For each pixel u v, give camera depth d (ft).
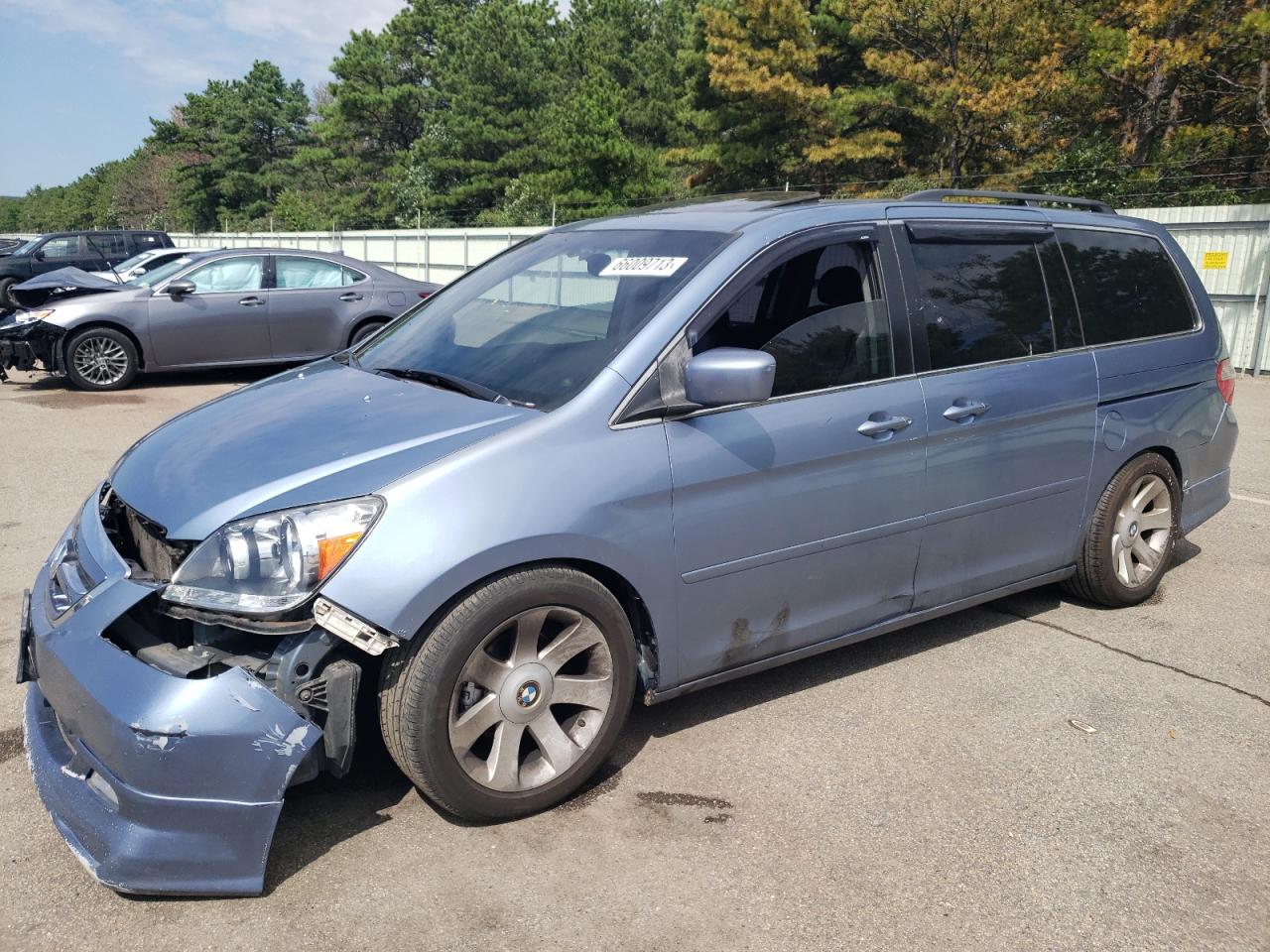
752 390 9.48
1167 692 12.65
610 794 10.13
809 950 7.99
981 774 10.66
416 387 10.91
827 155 88.02
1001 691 12.60
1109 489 14.53
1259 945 8.17
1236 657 13.73
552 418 9.50
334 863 8.95
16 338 35.12
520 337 11.28
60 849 9.14
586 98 102.99
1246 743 11.43
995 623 14.87
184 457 9.78
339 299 38.29
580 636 9.62
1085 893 8.75
